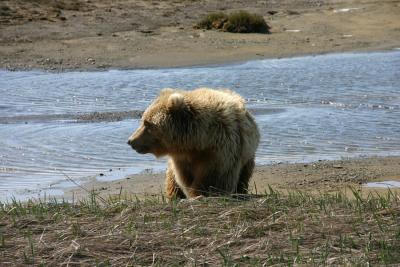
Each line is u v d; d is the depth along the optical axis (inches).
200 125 780.6
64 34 2496.3
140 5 3107.8
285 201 711.7
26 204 769.6
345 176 1017.5
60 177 1051.3
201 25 2704.2
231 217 656.4
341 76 1908.2
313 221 642.8
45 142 1250.0
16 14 2716.5
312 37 2596.0
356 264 545.3
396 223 636.1
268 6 3282.5
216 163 788.6
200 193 794.8
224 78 1889.8
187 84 1813.5
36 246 591.8
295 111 1485.0
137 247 587.8
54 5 2913.4
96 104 1584.6
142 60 2193.7
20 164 1118.4
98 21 2714.1
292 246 585.0
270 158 1139.9
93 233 621.3
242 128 803.4
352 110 1497.3
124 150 1198.3
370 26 2797.7
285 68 2052.2
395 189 938.7
